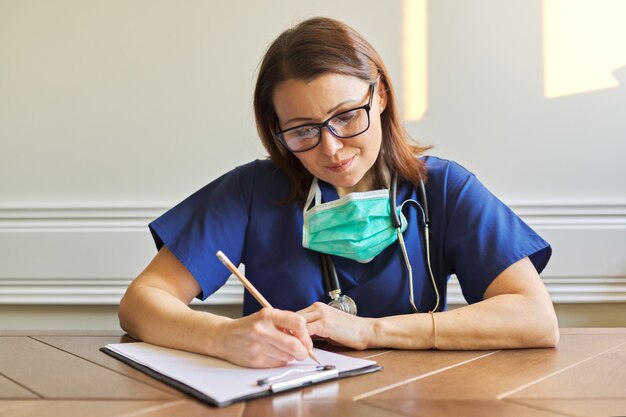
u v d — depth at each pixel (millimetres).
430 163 1298
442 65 2105
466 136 2098
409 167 1238
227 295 2092
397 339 960
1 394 699
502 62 2090
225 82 2145
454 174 1267
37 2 2160
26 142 2152
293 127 1075
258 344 807
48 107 2154
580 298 2035
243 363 816
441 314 989
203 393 677
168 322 970
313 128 1065
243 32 2146
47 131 2152
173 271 1177
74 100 2152
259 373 775
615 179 2062
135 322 1032
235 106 2143
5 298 2113
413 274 1206
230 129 2145
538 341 977
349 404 649
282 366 811
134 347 959
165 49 2148
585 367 833
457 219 1206
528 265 1121
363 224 1172
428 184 1261
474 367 832
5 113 2156
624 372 803
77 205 2125
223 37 2146
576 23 2074
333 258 1214
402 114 2111
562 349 970
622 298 2033
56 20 2158
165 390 717
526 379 762
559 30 2080
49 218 2123
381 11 2125
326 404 649
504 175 2086
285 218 1242
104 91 2152
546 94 2082
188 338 920
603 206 2045
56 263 2115
